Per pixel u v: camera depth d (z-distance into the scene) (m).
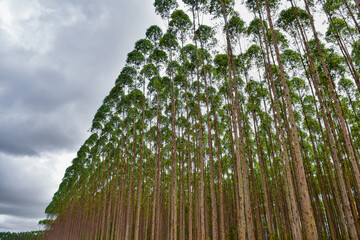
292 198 12.36
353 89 17.66
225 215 27.16
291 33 15.95
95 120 31.48
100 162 38.84
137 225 19.31
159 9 20.19
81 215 45.66
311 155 25.14
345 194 11.19
